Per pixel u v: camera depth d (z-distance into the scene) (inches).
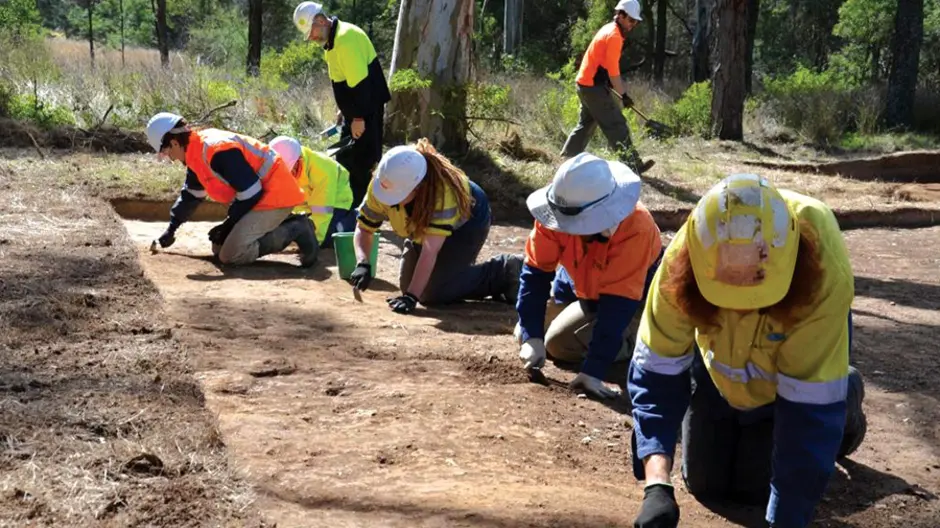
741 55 716.0
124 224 336.2
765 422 151.7
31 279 237.3
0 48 596.7
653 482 120.8
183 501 133.6
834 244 115.4
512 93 674.2
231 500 135.6
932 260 397.1
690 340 124.3
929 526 156.3
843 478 172.4
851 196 514.9
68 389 169.6
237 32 1432.1
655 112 748.6
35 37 855.7
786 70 1758.1
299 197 304.5
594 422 187.6
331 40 372.8
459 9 493.0
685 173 541.6
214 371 191.8
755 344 122.7
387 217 266.7
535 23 1588.3
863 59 1323.8
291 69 810.2
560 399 197.2
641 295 195.0
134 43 1758.1
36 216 316.5
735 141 714.8
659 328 123.6
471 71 505.4
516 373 209.5
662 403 126.2
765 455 153.4
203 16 1649.9
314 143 493.7
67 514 127.3
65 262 258.8
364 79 373.4
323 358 208.7
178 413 165.0
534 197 189.8
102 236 294.2
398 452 161.2
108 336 203.3
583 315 213.3
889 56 1350.9
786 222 106.1
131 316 218.7
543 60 1210.6
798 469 120.0
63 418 156.3
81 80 533.6
